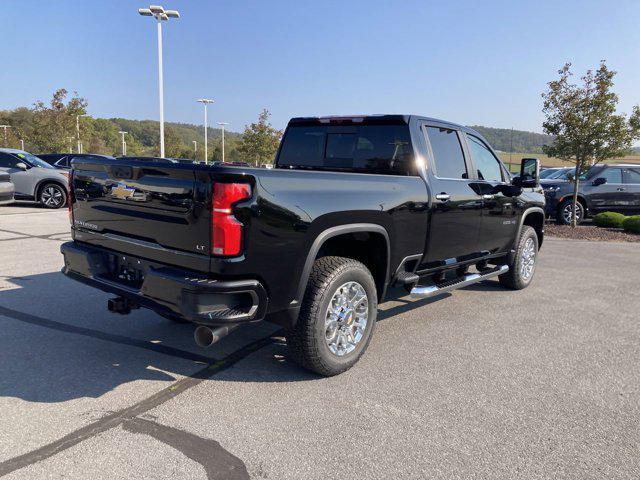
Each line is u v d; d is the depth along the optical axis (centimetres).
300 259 321
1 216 1216
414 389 347
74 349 400
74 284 591
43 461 251
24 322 457
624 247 1065
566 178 1522
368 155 467
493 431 294
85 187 374
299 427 292
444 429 294
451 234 473
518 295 626
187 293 288
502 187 538
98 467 248
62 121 4241
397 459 263
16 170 1389
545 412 319
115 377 352
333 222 339
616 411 322
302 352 345
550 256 934
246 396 329
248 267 294
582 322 515
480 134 554
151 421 294
